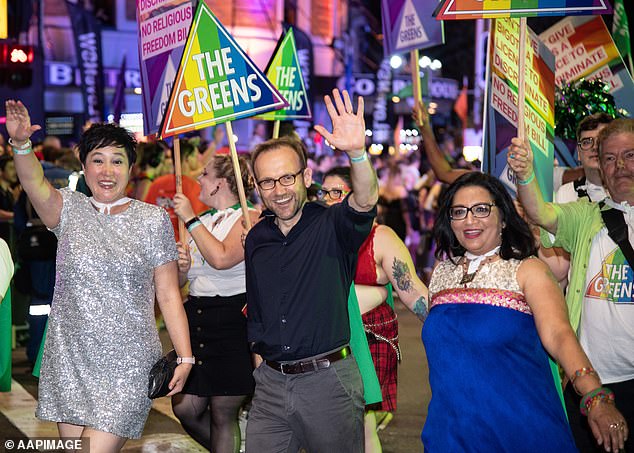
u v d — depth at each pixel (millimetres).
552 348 3625
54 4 28703
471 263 3912
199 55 5164
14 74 11516
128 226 4301
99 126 4344
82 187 6715
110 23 30125
